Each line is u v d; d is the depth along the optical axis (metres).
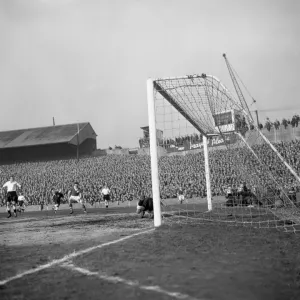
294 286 3.19
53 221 12.39
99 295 3.01
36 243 6.32
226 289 3.11
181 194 27.92
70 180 41.59
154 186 8.96
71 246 5.76
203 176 33.06
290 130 35.25
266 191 12.85
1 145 61.00
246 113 10.34
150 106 9.18
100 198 32.31
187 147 42.19
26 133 65.56
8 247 5.89
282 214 10.34
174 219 10.34
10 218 16.05
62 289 3.22
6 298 3.00
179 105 10.45
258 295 2.95
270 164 13.57
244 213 11.87
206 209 15.51
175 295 2.95
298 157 25.09
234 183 26.30
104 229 8.54
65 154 60.66
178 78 9.28
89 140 68.88
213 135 14.67
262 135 10.98
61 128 66.12
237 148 13.48
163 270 3.83
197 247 5.28
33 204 34.91
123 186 35.12
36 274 3.83
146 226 9.03
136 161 46.53
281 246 5.29
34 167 51.88
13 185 16.86
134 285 3.28
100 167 46.31
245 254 4.67
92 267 4.08
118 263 4.25
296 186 12.95
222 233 6.93
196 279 3.44
